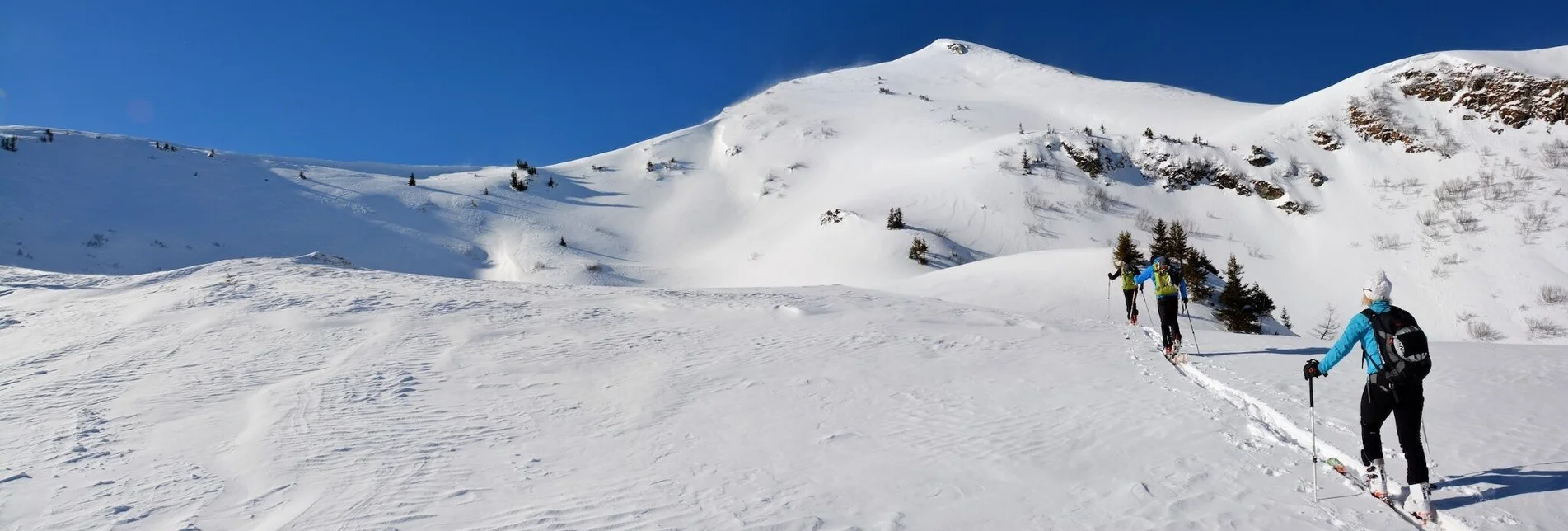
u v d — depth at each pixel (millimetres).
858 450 6215
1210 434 6508
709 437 6715
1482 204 91688
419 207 109562
